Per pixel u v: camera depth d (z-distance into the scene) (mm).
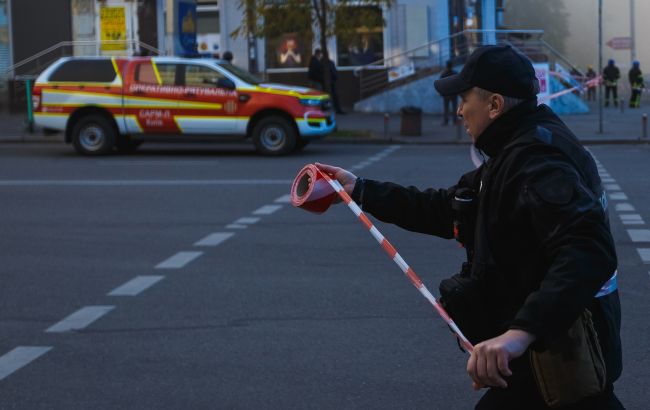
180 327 7809
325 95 22719
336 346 7211
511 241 3307
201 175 18328
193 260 10453
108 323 7977
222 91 22266
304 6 26750
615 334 3379
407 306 8320
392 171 18641
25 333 7727
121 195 15617
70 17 36250
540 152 3252
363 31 36438
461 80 3400
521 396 3383
